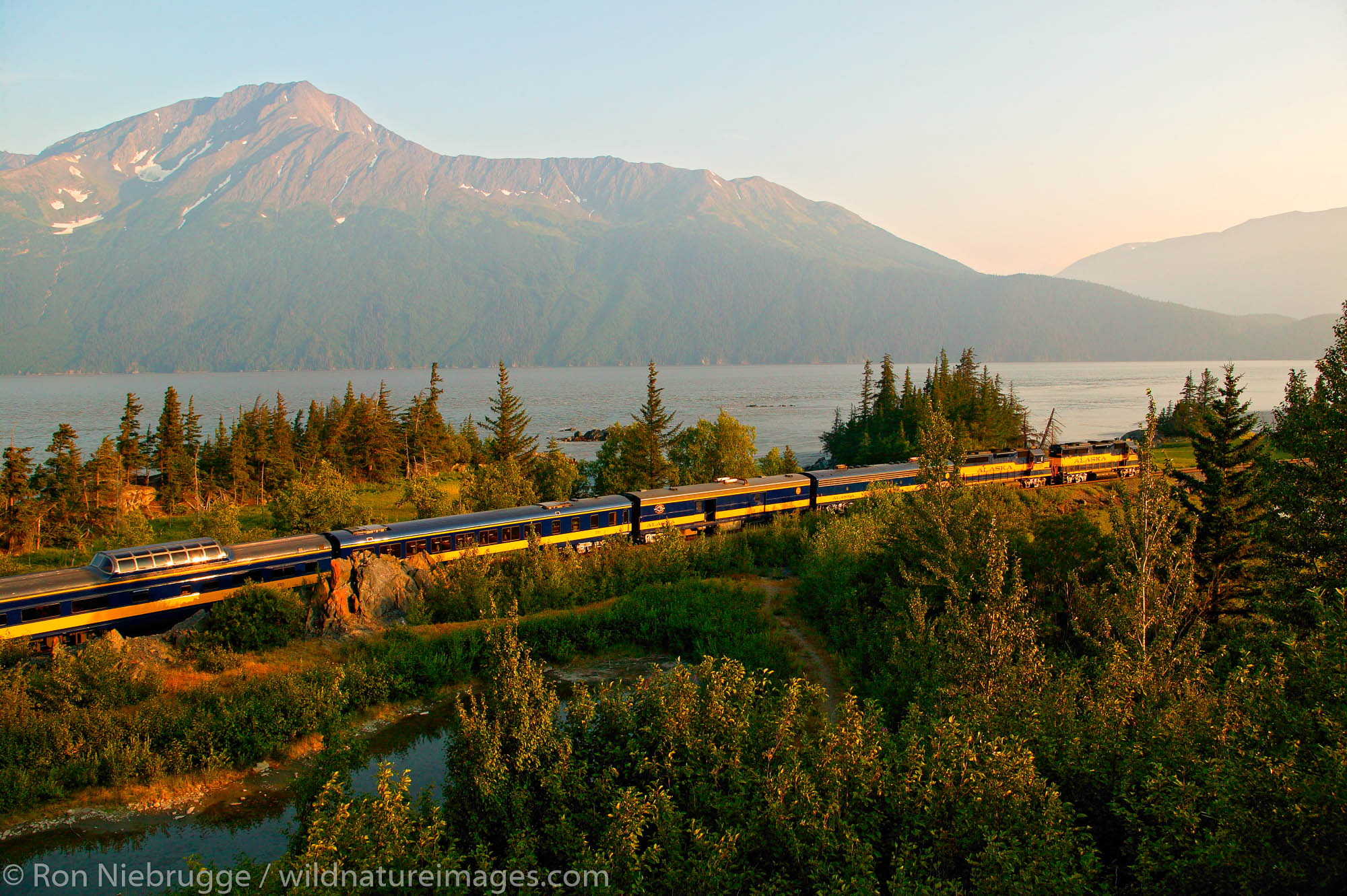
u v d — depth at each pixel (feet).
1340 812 44.11
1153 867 48.26
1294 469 99.60
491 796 59.52
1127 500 90.58
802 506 218.59
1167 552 86.53
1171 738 59.93
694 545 176.65
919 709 69.56
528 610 144.46
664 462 257.75
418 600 138.72
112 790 87.71
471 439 395.55
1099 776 59.06
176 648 118.83
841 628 126.52
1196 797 51.34
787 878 55.11
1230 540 118.73
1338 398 96.07
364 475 336.90
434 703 113.50
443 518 163.02
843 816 57.62
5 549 201.57
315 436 328.29
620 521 185.78
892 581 127.95
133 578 123.24
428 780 91.04
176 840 80.23
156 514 263.70
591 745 68.13
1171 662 74.13
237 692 105.19
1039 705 68.08
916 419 333.83
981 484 172.65
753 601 147.54
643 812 56.03
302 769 93.97
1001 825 53.42
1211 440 124.57
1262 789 47.03
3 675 98.73
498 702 64.95
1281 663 61.31
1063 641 114.52
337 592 132.67
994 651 74.43
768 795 57.57
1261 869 44.34
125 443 288.51
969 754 56.44
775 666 116.47
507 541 167.02
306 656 120.98
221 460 288.71
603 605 148.77
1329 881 44.27
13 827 81.71
